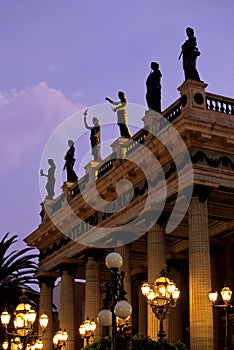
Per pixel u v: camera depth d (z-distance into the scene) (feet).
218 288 184.75
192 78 154.10
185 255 200.75
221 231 181.78
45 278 228.22
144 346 117.19
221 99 155.53
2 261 248.11
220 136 149.79
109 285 104.83
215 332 176.24
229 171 152.15
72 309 210.79
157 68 171.32
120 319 108.17
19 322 138.10
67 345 205.98
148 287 123.03
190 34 158.40
